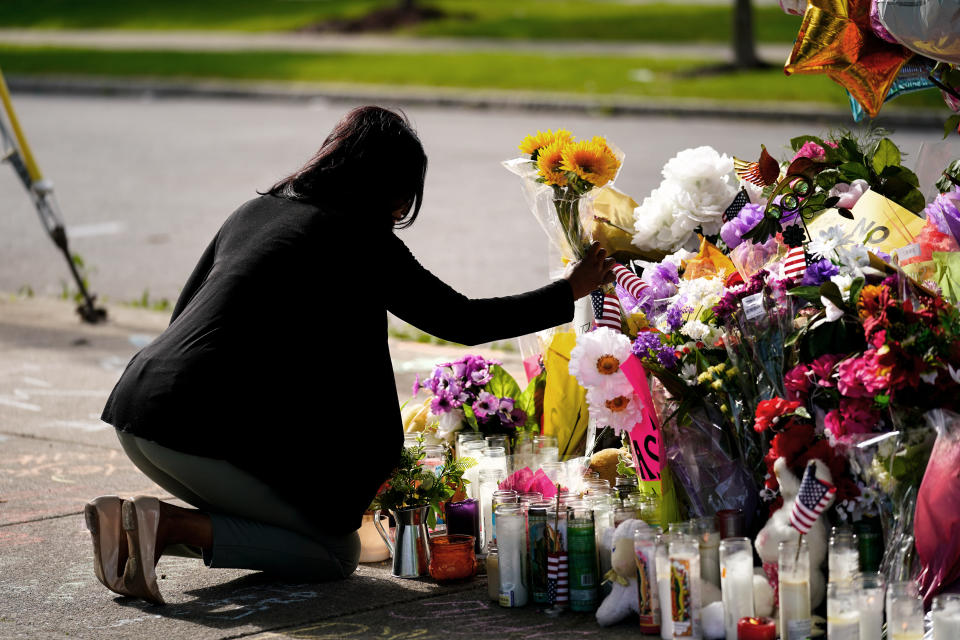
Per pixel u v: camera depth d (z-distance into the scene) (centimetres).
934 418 395
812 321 426
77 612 459
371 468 464
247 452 449
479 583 482
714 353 457
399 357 871
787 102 2098
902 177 494
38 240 1322
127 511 451
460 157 1752
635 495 463
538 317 464
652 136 1869
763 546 417
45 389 807
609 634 424
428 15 3544
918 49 420
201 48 3136
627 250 538
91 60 2895
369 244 461
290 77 2595
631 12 3622
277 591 476
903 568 403
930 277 434
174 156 1811
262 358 451
